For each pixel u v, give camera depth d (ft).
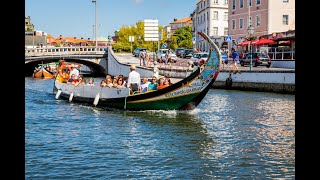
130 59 202.49
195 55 157.07
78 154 38.06
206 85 62.85
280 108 74.64
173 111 66.28
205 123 56.59
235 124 56.08
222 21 270.46
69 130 51.11
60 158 36.50
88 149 40.16
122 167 33.68
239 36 199.82
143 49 222.28
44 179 30.19
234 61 122.21
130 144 42.63
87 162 35.19
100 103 75.25
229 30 209.67
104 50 205.05
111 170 32.78
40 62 214.69
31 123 56.49
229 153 38.73
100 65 204.33
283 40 143.33
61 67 102.17
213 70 62.18
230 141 44.42
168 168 33.65
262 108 74.64
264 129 52.06
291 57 133.69
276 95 100.83
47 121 58.34
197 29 302.45
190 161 35.78
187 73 131.64
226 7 270.26
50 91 113.19
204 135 47.80
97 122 57.26
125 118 60.80
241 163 35.24
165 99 65.87
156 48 277.44
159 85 68.28
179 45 310.24
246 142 43.96
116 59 183.21
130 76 69.10
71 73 90.02
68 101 84.99
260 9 180.55
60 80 100.48
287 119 60.85
